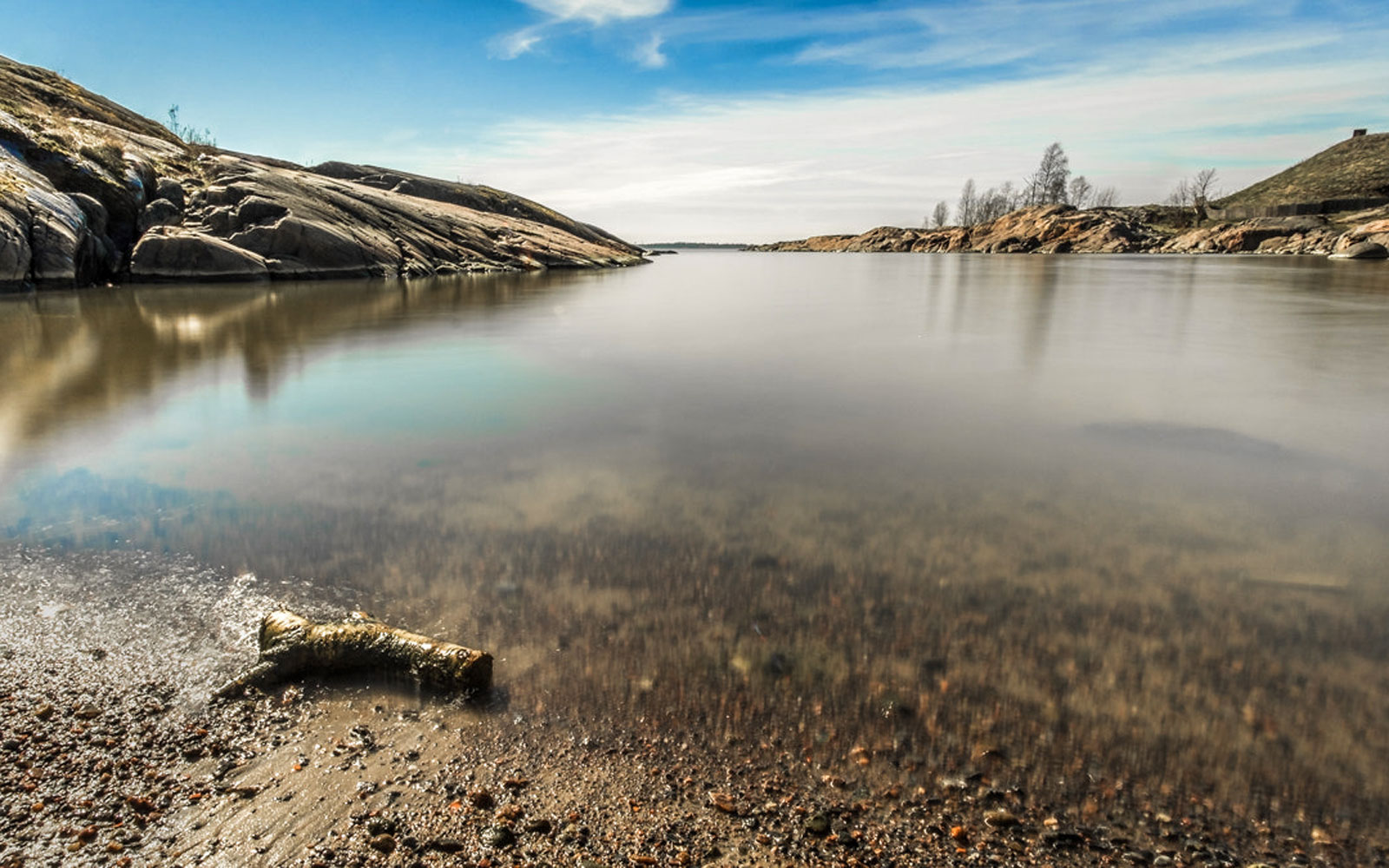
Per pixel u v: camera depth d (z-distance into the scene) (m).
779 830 2.99
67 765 3.28
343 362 14.38
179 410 10.30
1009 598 5.06
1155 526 6.44
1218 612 4.92
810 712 3.73
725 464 8.09
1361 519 6.63
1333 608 5.00
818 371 13.90
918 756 3.43
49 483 7.10
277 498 6.75
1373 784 3.31
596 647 4.29
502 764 3.33
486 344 17.11
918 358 15.37
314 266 36.09
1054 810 3.13
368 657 3.96
